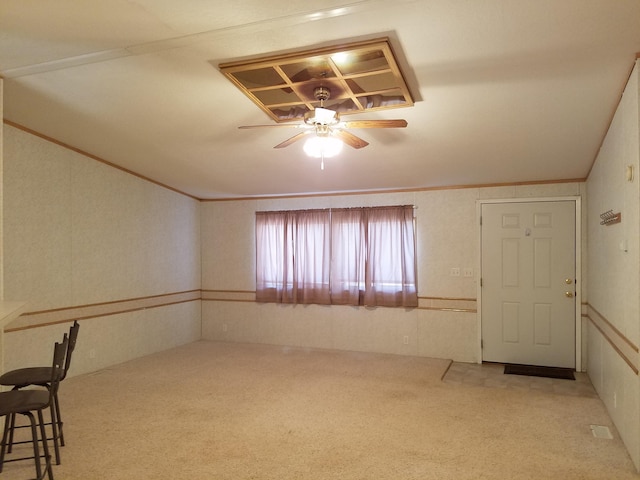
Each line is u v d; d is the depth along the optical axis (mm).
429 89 3305
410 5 2359
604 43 2672
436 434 3492
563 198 5473
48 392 2562
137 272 6012
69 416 3871
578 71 3004
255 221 6980
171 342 6605
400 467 2969
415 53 2822
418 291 6086
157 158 5281
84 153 5211
